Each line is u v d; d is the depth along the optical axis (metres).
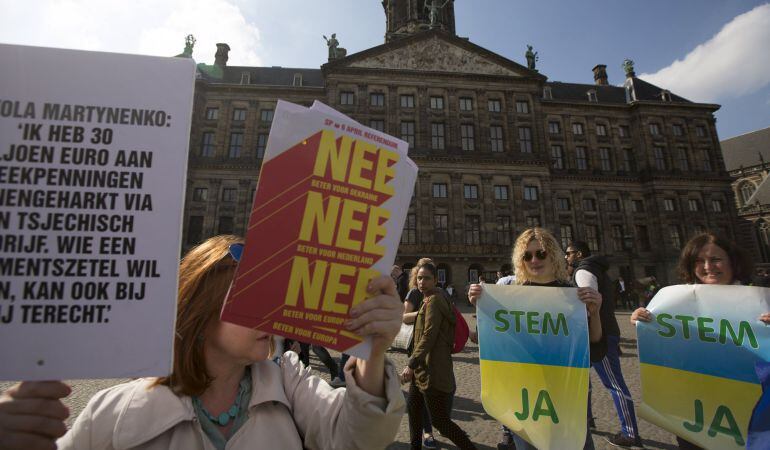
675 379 3.15
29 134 1.42
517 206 38.62
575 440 3.04
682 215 43.34
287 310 1.50
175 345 1.60
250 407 1.63
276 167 1.56
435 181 38.41
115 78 1.51
